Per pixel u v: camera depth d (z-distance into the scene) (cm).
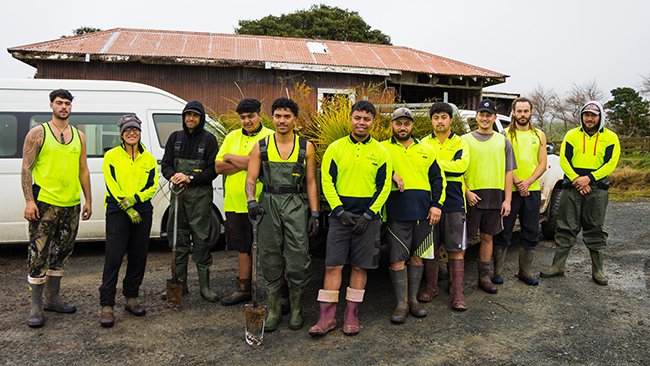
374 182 296
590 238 402
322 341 290
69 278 432
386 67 1080
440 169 320
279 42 1213
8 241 491
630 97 2088
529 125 402
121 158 316
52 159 318
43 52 880
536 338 290
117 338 296
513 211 396
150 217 335
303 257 302
